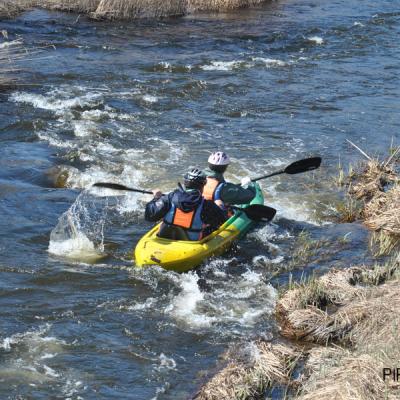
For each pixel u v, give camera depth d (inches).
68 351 662.5
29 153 1131.3
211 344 683.4
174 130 1264.8
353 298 746.2
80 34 1846.7
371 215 976.3
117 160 1122.7
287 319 714.2
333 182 1088.8
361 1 2438.5
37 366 638.5
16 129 1224.8
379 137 1274.6
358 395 552.7
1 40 1745.8
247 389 597.0
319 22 2089.1
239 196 864.9
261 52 1771.7
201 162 1128.8
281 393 604.4
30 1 2113.7
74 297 752.3
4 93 1384.1
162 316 726.5
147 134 1237.7
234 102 1421.0
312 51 1803.6
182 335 697.0
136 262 812.0
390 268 805.9
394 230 920.9
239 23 2048.5
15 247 847.7
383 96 1489.9
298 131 1285.7
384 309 697.0
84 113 1311.5
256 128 1293.1
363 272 799.1
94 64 1603.1
